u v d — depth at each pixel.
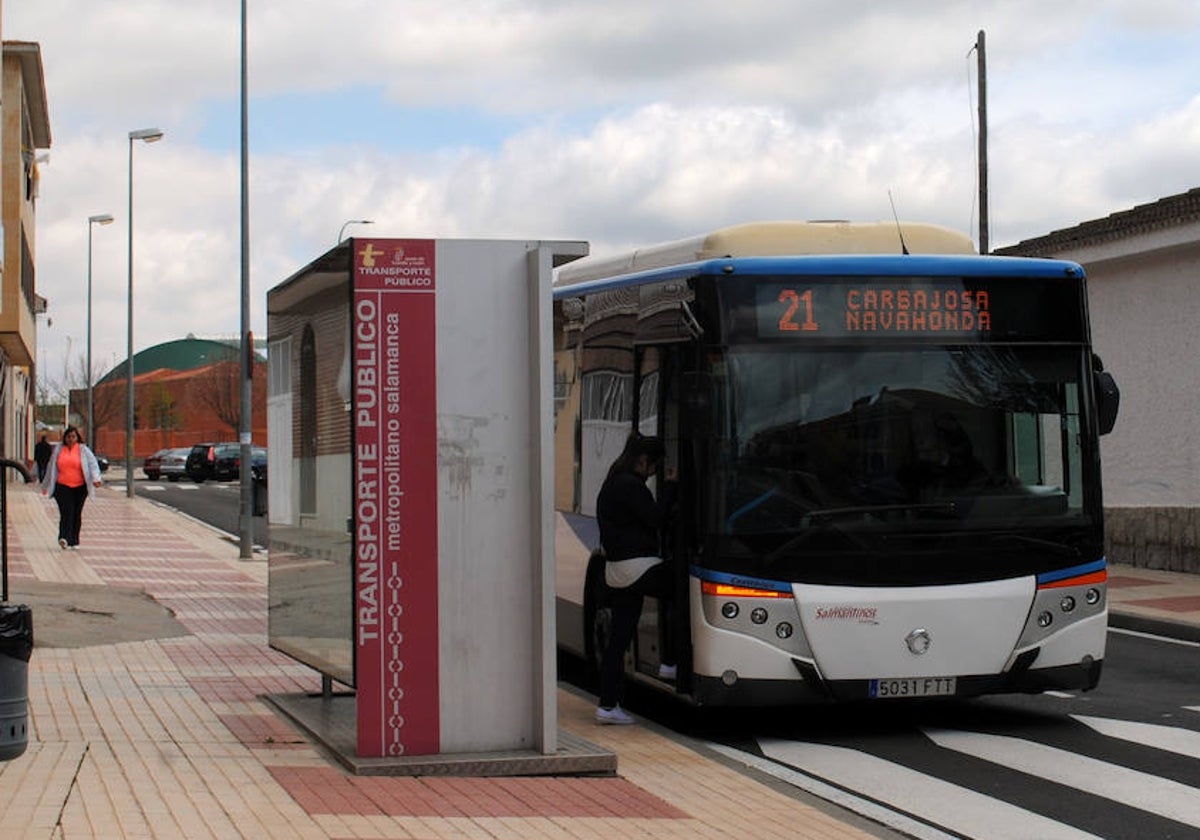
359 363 8.88
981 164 28.97
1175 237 23.80
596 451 12.56
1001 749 10.41
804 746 10.64
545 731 9.06
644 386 11.55
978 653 10.60
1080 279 11.13
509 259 9.06
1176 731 11.05
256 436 101.00
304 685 12.59
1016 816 8.50
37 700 11.56
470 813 7.89
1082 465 10.98
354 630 8.93
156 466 75.44
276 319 11.52
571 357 13.30
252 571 24.88
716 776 9.32
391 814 7.77
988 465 10.79
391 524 8.95
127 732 10.11
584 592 12.78
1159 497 25.44
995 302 10.95
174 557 27.67
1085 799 8.91
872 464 10.63
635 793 8.63
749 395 10.57
